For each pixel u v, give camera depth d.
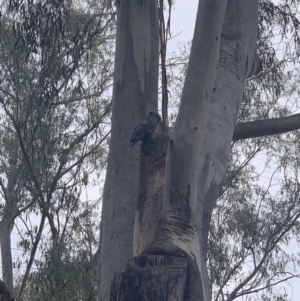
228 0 6.67
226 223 11.16
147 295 4.09
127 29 6.62
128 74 6.46
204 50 5.02
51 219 9.95
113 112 6.41
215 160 5.62
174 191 4.76
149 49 6.62
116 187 5.96
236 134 6.46
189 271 4.34
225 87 6.04
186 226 4.67
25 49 7.92
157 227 4.67
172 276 4.16
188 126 4.85
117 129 6.26
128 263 4.30
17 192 10.48
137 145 6.09
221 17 5.12
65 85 9.24
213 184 5.55
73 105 10.78
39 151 9.80
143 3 6.76
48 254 9.02
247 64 6.45
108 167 6.19
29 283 9.95
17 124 10.15
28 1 7.72
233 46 6.35
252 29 6.61
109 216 5.88
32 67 9.95
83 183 10.54
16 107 10.50
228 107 5.96
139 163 5.49
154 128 5.38
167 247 4.43
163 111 5.50
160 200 5.13
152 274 4.14
